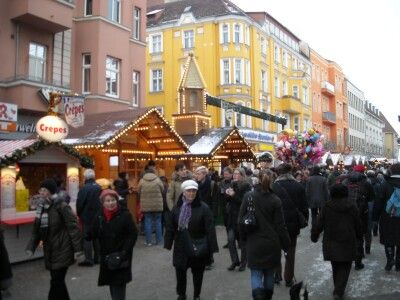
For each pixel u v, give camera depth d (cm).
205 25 3656
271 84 4066
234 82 3547
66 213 568
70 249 569
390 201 814
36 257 968
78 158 1069
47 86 1597
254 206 576
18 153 923
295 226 702
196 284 635
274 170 1256
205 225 617
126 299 681
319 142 2086
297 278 799
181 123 1934
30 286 759
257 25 3788
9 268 540
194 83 2106
